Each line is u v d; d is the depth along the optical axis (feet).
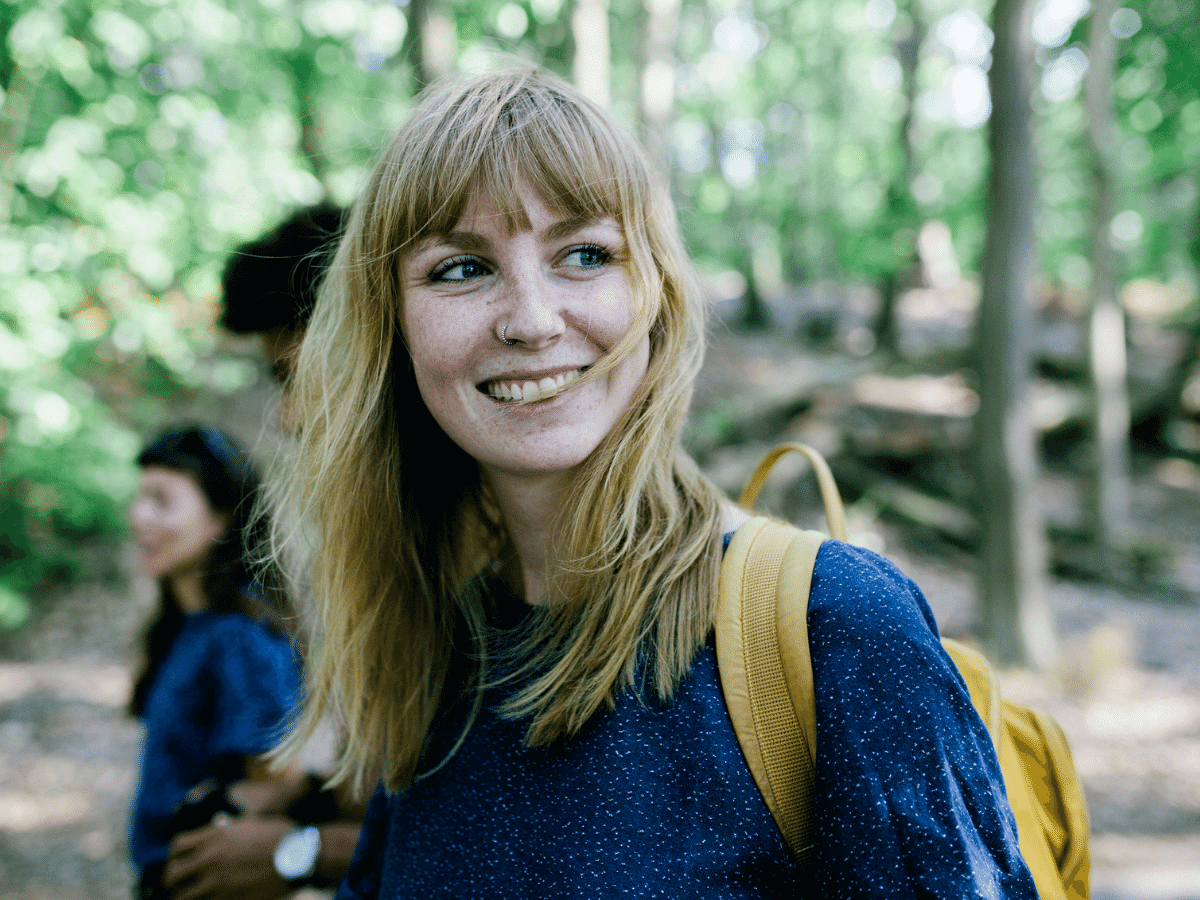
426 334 2.72
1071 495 32.89
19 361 15.31
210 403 26.45
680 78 57.98
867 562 2.47
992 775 2.34
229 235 15.78
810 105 61.11
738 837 2.42
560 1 18.04
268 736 5.03
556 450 2.68
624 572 2.70
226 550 5.46
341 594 3.26
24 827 13.33
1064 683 19.53
